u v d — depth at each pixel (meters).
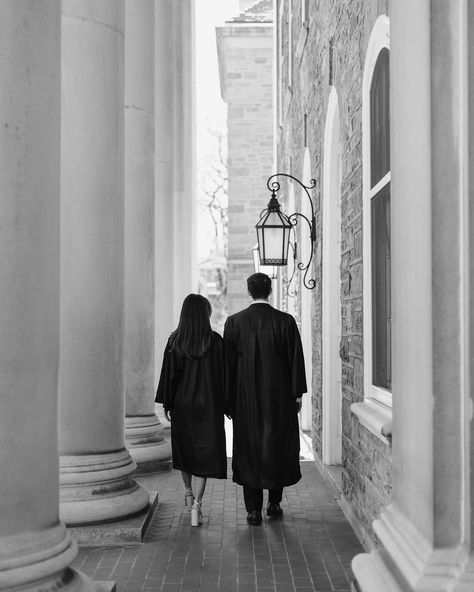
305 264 12.49
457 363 3.08
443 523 3.07
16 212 3.66
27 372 3.68
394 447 3.73
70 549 3.89
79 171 6.56
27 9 3.69
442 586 2.97
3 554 3.58
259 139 28.08
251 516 7.09
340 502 7.79
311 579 5.50
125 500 6.64
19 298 3.66
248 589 5.30
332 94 8.62
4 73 3.63
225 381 7.14
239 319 7.26
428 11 3.08
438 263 3.08
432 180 3.07
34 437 3.71
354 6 6.96
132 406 9.88
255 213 27.97
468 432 3.03
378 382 6.06
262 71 28.16
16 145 3.66
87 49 6.61
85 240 6.53
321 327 9.74
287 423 7.16
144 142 9.68
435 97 3.07
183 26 17.08
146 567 5.79
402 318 3.55
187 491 7.21
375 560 3.71
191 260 16.92
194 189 18.50
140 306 9.71
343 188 7.70
